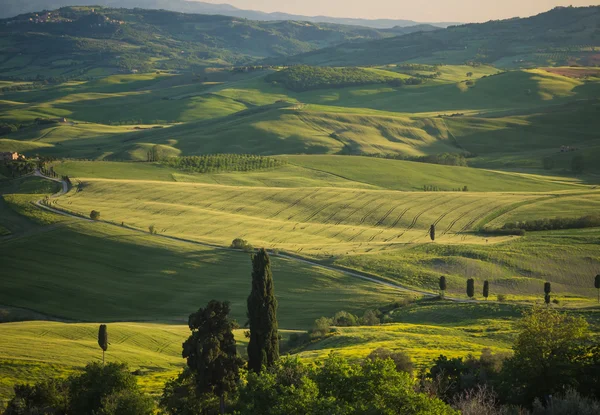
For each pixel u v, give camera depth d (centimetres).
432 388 5841
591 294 14800
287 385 5591
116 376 7125
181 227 19875
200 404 6338
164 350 11338
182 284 15988
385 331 11312
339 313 13200
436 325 12681
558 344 5872
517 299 14188
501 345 10081
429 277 16000
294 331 12675
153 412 6769
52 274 16175
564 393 5491
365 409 4562
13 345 10488
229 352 6275
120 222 19800
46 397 7162
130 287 15762
